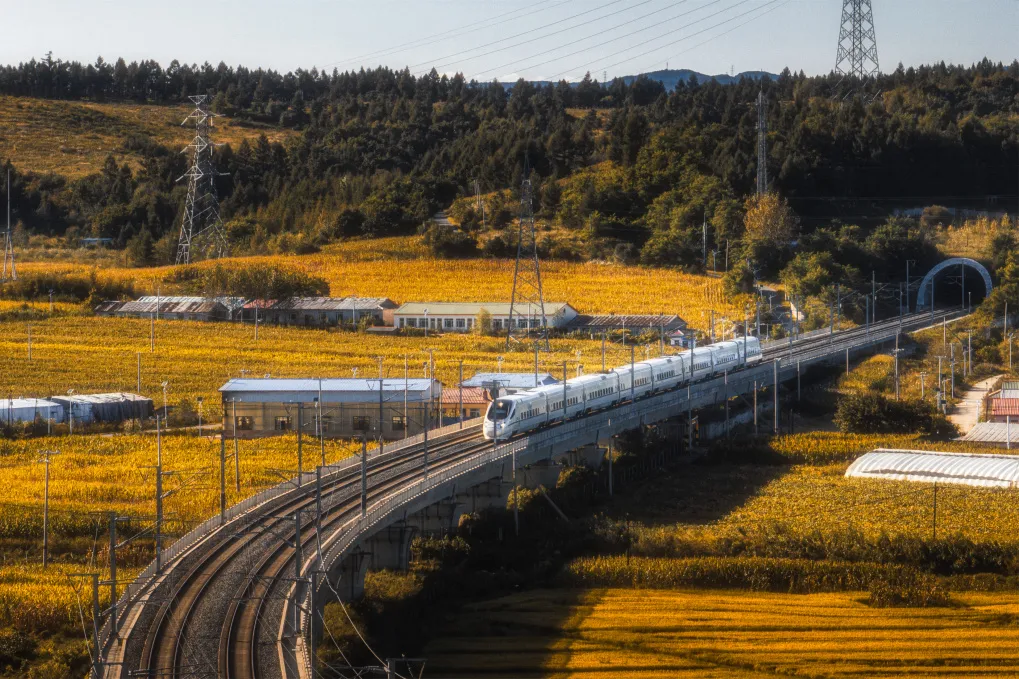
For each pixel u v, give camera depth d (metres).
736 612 121.38
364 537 113.38
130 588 102.94
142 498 154.62
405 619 114.50
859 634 114.62
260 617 96.31
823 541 137.12
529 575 133.12
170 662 87.62
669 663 107.62
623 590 130.00
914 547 134.00
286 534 118.25
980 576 130.00
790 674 105.06
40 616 109.62
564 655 109.44
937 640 112.56
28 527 139.88
